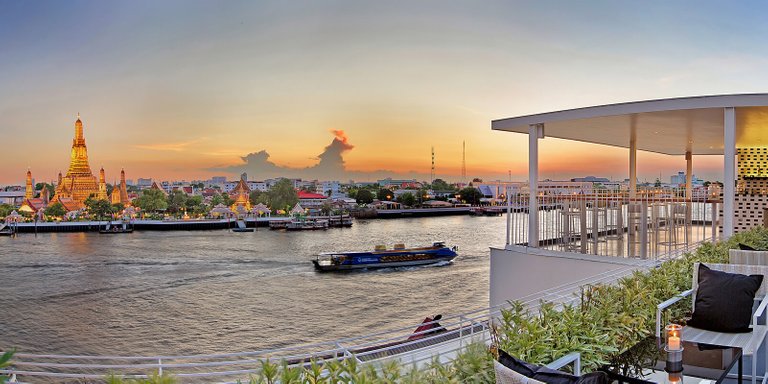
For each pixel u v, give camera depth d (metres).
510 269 10.37
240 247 70.00
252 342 26.70
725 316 4.27
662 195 10.87
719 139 13.93
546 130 12.08
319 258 56.09
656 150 17.89
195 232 98.62
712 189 12.00
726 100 8.52
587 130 12.07
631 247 9.73
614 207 10.66
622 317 3.70
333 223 106.31
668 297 4.63
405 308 33.06
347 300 35.53
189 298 37.06
